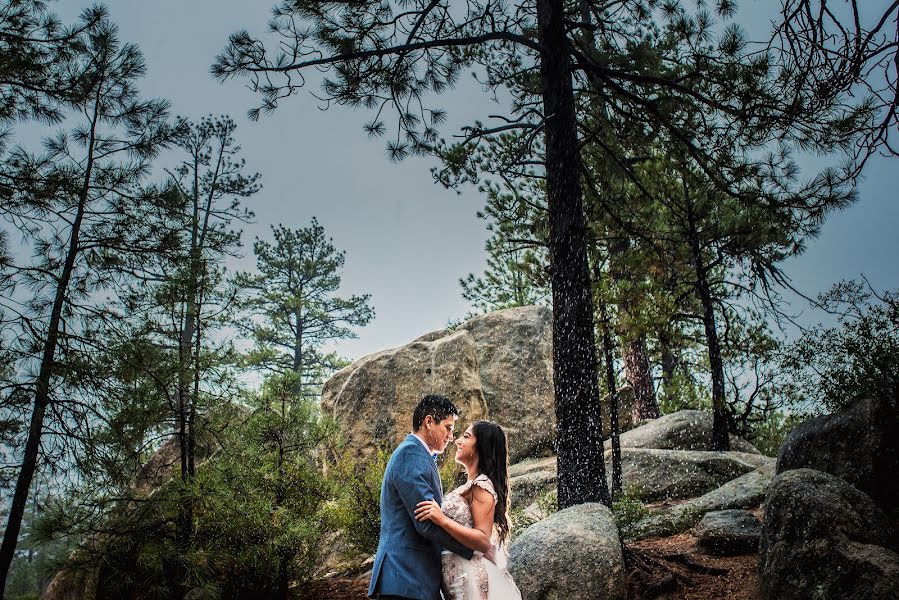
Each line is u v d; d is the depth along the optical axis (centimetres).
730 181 1131
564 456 838
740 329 1478
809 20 583
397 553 413
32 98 969
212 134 2036
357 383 1538
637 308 1096
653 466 1182
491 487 441
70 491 790
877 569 554
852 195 990
